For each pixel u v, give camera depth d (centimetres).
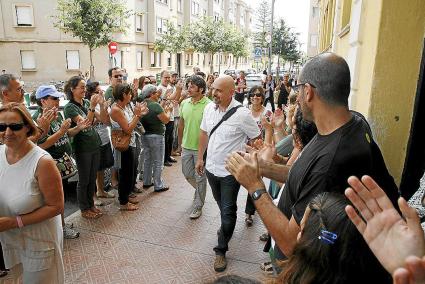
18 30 2723
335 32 613
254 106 541
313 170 168
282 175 240
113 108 478
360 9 348
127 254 408
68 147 434
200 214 509
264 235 441
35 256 250
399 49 285
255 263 392
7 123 231
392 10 281
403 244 88
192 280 361
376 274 101
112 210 529
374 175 168
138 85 828
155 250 418
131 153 509
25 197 241
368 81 310
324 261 103
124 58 2852
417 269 78
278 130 388
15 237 250
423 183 232
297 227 169
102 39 2250
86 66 2791
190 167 511
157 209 535
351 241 101
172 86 956
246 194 602
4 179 245
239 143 379
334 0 717
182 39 3175
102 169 550
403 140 294
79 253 408
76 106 463
